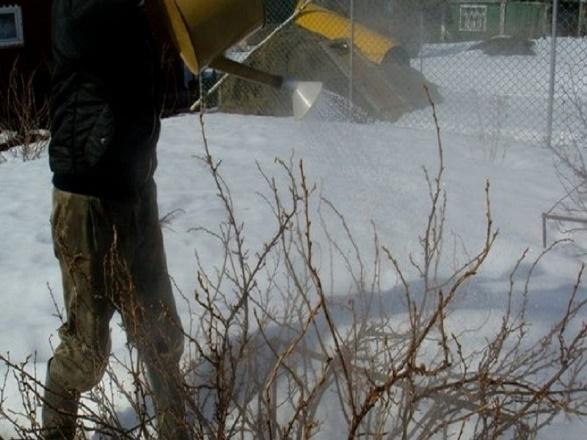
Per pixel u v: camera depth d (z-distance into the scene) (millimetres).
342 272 4211
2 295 4523
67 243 2893
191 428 2660
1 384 3543
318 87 2842
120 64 2793
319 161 7523
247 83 11414
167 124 10336
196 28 2715
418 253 4562
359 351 3250
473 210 5680
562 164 7605
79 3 2701
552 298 3887
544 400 2781
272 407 2781
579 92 11492
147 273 3080
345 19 11570
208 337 2959
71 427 3000
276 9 11570
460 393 2711
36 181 7449
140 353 2826
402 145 8602
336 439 2844
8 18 13398
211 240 5148
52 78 2893
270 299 3758
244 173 7137
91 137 2793
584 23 16656
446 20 17828
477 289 3947
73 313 2949
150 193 3072
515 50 15000
